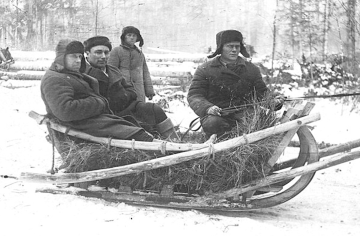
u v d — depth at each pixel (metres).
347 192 6.92
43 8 26.25
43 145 9.19
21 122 10.95
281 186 5.74
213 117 5.96
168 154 5.62
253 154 5.43
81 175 5.65
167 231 4.75
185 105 14.09
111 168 5.58
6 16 26.53
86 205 5.39
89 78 6.14
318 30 20.58
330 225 5.31
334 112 13.40
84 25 25.88
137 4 25.62
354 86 16.00
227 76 6.38
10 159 8.09
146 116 6.53
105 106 6.05
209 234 4.73
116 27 25.69
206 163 5.45
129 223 4.91
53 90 5.73
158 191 5.73
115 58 8.66
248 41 23.39
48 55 21.06
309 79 16.98
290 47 21.47
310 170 5.43
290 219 5.57
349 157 5.39
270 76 17.06
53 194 5.79
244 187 5.52
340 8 19.91
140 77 8.95
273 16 23.14
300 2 21.00
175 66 18.48
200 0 25.09
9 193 5.74
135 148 5.62
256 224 5.07
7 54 18.98
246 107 6.24
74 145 5.79
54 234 4.52
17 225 4.68
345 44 17.12
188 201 5.59
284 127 5.39
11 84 16.03
